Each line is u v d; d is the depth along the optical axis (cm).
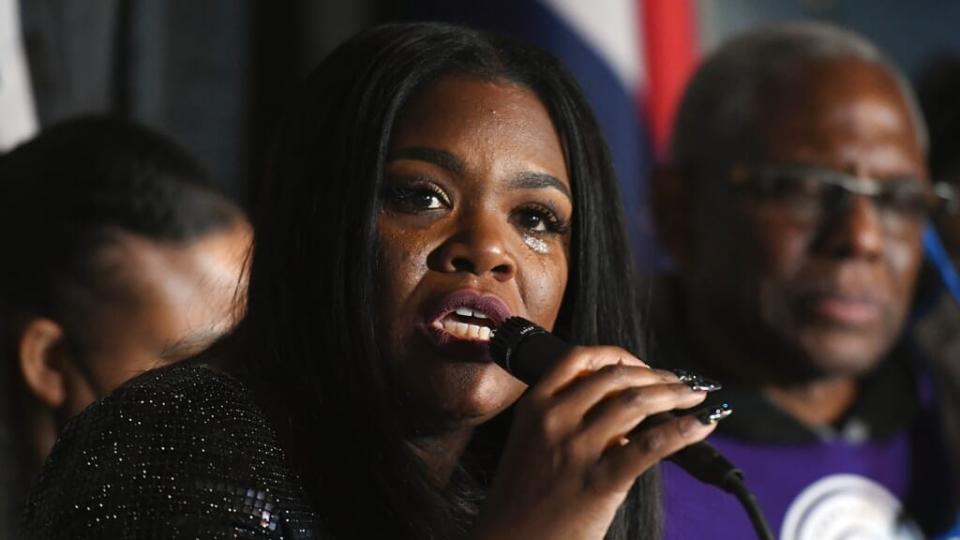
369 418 545
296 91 593
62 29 1015
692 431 459
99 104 1040
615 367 476
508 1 1279
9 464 766
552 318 570
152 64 1080
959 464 938
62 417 764
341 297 547
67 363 761
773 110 913
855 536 892
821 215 900
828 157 902
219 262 770
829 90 914
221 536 491
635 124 1319
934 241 988
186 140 1102
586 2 1309
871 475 917
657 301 945
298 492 525
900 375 957
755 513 484
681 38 1362
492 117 561
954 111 1112
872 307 902
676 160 960
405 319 544
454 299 541
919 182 918
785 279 898
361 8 1240
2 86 911
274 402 543
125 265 756
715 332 920
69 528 490
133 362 755
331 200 554
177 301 758
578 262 594
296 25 1216
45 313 761
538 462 470
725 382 915
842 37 958
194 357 580
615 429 464
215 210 788
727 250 913
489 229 548
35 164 788
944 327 974
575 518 466
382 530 543
